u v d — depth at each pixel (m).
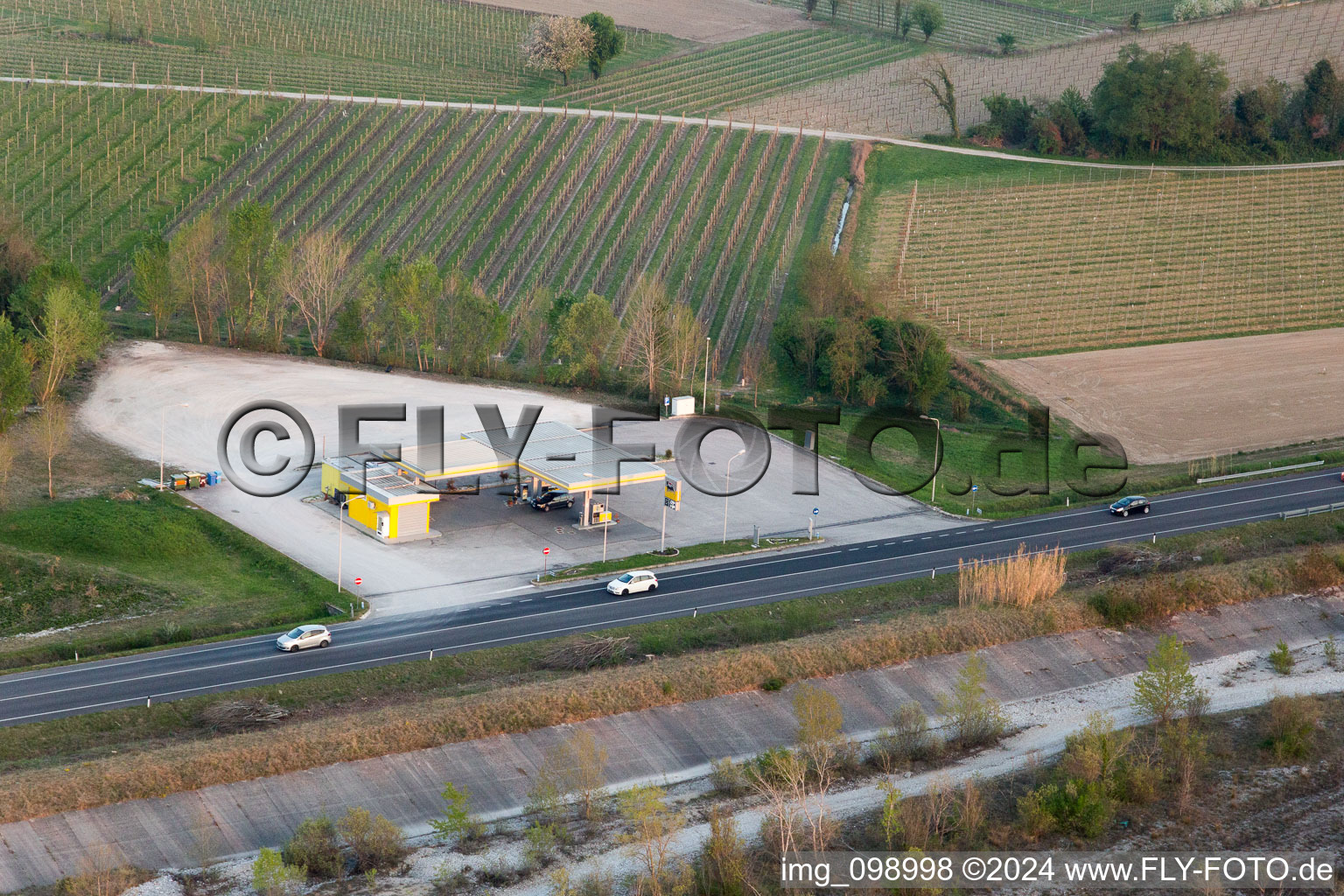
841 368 145.12
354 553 102.56
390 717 76.69
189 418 127.38
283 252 150.25
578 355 145.75
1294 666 93.25
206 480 112.88
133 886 62.25
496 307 146.75
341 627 89.56
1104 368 154.50
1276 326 167.00
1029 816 70.12
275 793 70.50
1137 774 74.06
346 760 73.31
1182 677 82.56
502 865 65.69
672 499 113.81
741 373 151.38
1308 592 102.56
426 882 64.38
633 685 82.06
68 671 81.38
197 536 102.69
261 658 84.31
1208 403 145.88
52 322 126.25
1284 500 120.88
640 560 103.56
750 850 67.75
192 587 95.44
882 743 78.56
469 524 109.69
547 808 70.94
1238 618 98.69
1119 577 103.50
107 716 75.88
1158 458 132.00
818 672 86.44
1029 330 163.75
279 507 110.38
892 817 67.44
